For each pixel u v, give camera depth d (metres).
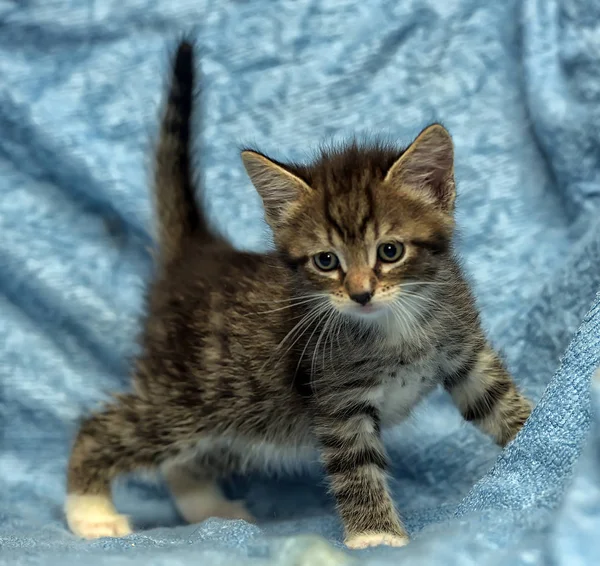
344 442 0.54
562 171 0.67
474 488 0.50
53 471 0.66
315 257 0.53
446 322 0.54
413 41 0.69
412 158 0.53
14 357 0.68
